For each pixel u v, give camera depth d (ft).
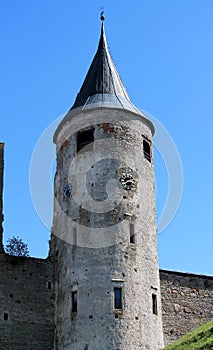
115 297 135.03
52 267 153.17
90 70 162.20
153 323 136.87
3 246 151.43
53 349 144.87
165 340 156.46
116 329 131.54
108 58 162.61
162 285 162.71
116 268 136.98
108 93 153.99
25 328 145.28
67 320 137.08
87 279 136.98
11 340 143.13
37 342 144.77
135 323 133.39
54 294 150.30
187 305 163.43
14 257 151.12
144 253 141.79
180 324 160.35
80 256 140.05
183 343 131.23
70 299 138.31
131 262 138.62
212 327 132.36
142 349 132.05
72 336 134.31
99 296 134.62
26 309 147.13
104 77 157.28
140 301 136.26
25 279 150.10
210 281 169.48
